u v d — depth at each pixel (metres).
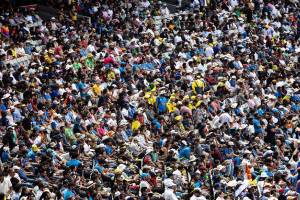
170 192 107.44
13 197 104.44
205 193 111.06
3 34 168.88
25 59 159.25
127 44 170.88
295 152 127.44
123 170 116.25
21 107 130.12
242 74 163.38
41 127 122.94
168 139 127.19
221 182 114.69
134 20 183.62
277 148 132.75
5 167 108.44
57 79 145.00
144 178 112.56
